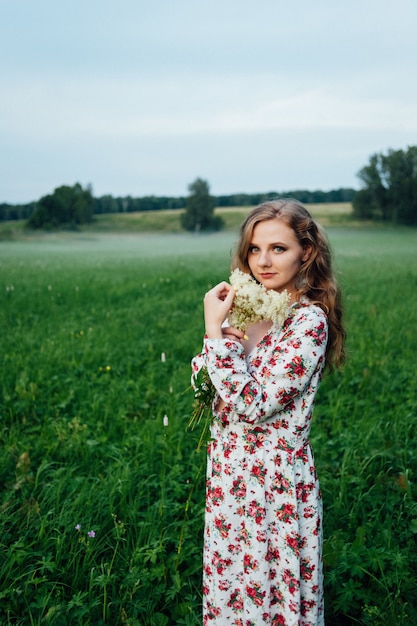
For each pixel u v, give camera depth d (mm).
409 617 2459
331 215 76188
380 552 2783
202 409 2199
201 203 79938
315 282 2217
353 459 3771
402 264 19688
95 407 4742
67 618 2482
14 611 2514
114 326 8000
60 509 3199
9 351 6598
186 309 9711
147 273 15945
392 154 71375
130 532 2996
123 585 2656
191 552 2883
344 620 2631
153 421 4461
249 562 2016
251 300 1947
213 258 26375
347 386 5363
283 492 1995
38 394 5105
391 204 72125
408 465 3727
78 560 2732
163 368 5965
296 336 2010
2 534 2945
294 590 1995
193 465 3650
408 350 6500
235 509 2053
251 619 2021
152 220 85562
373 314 8609
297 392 1973
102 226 80875
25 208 81312
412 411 4594
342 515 3205
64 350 6520
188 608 2561
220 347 1949
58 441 4094
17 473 3623
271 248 2096
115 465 3676
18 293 10961
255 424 2008
